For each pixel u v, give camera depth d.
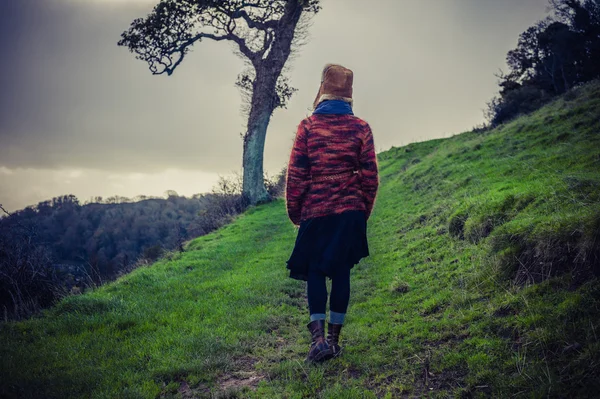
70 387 3.18
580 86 16.56
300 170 3.47
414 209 10.91
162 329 4.61
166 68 24.83
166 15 23.28
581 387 2.50
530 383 2.65
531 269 4.18
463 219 6.95
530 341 3.09
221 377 3.43
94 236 38.91
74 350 4.00
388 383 3.12
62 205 42.41
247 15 23.81
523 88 20.97
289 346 4.01
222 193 23.92
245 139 23.62
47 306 6.28
